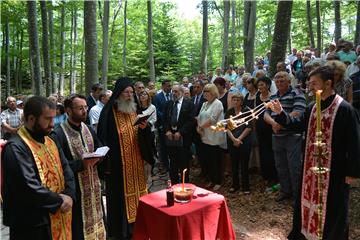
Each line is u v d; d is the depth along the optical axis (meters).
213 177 6.04
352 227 4.17
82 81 23.08
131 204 4.30
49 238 2.68
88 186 3.57
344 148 3.13
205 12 18.08
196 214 3.11
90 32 9.50
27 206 2.57
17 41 24.67
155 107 7.09
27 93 25.11
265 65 13.54
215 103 5.83
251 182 5.97
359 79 5.91
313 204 3.28
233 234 3.45
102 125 4.25
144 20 26.28
